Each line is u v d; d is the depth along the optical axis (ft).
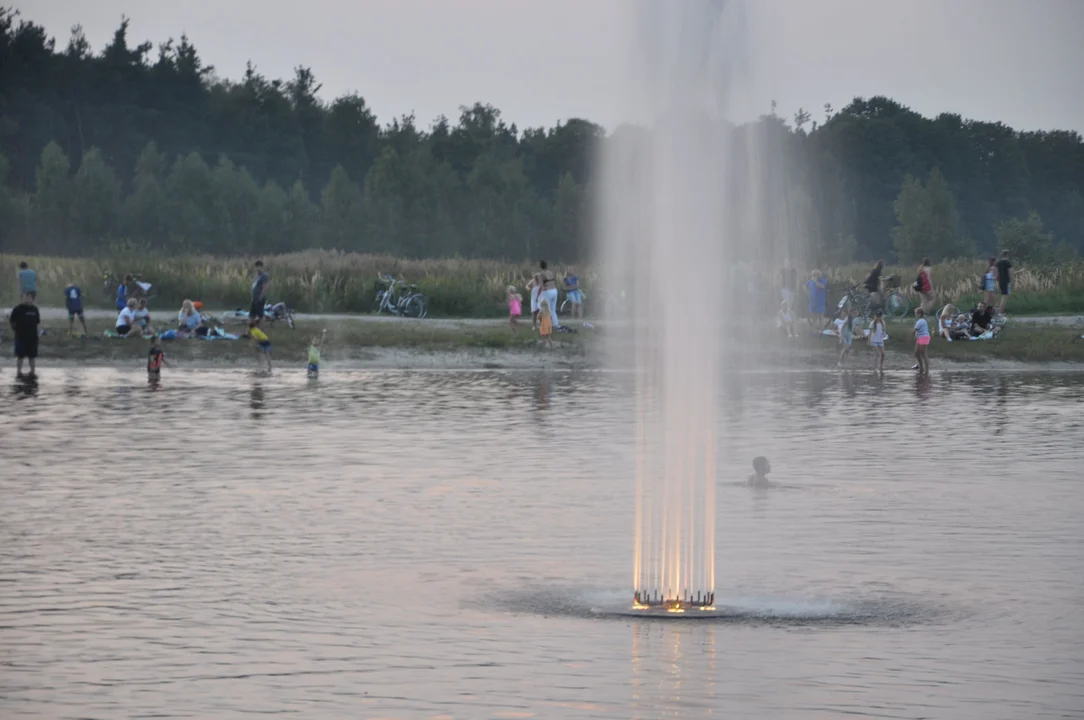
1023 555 79.87
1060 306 293.02
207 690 53.98
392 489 101.71
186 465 112.98
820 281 252.42
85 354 214.69
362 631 62.69
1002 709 51.96
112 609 66.23
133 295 242.37
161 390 178.70
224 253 652.07
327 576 73.51
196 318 227.40
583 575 74.33
